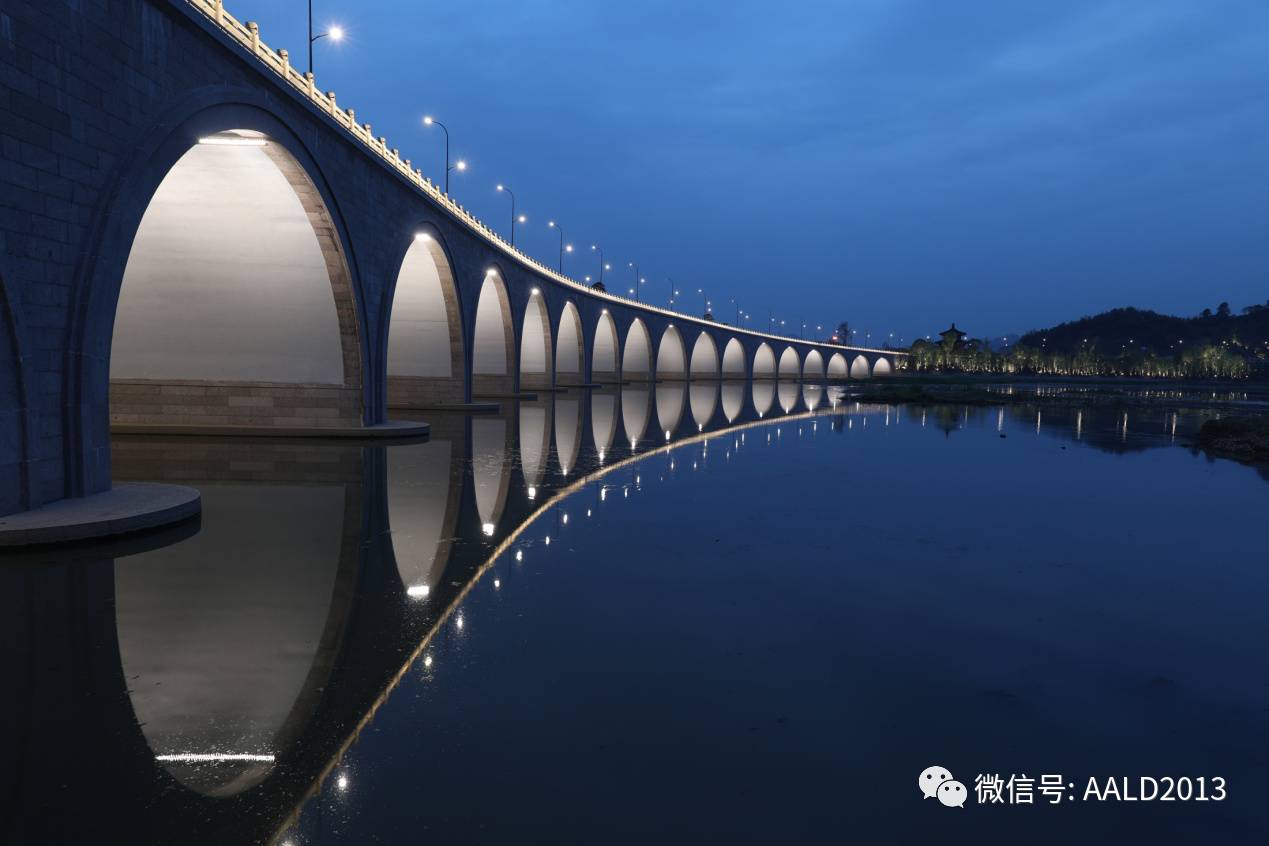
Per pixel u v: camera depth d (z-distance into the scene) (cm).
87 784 470
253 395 2431
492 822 428
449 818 432
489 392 4950
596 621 771
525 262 4875
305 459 1923
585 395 5500
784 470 1881
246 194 2086
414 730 538
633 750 512
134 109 1356
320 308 2358
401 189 2767
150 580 902
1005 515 1355
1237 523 1304
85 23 1239
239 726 545
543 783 470
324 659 668
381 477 1664
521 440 2456
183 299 2336
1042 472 1911
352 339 2406
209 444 2181
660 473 1802
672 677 634
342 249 2258
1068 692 618
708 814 438
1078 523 1294
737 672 646
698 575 947
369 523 1220
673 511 1351
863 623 777
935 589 901
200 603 820
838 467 1947
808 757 506
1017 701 600
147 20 1387
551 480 1666
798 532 1197
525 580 915
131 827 425
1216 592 902
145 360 2416
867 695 605
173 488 1352
